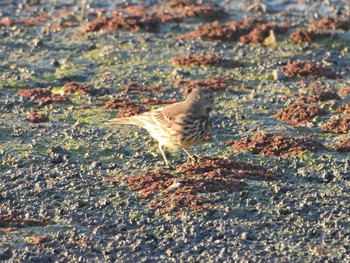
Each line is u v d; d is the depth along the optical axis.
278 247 25.48
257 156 34.19
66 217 27.47
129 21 59.00
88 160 33.50
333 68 49.69
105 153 34.22
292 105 40.66
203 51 52.97
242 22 59.69
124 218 27.45
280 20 63.03
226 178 30.80
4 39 56.25
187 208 28.11
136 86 45.03
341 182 31.25
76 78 46.81
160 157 33.84
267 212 28.06
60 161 33.34
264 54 52.47
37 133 36.75
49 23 62.56
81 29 59.84
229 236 26.25
